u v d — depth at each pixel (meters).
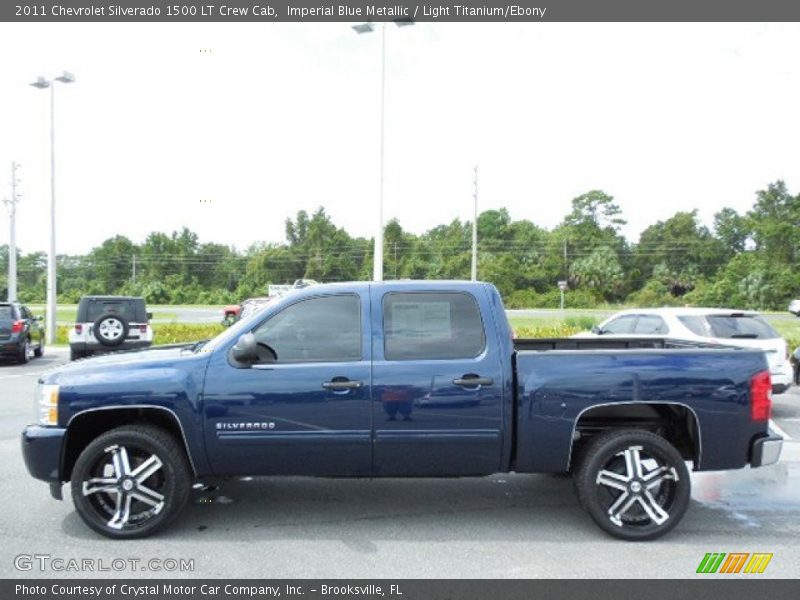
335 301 5.11
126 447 4.96
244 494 6.07
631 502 4.95
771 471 7.03
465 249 78.12
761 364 5.03
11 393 12.45
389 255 77.06
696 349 5.09
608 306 70.25
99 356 5.65
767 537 5.05
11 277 32.44
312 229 80.75
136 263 86.31
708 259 78.88
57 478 4.93
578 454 5.19
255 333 5.05
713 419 4.94
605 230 83.44
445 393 4.90
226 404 4.88
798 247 69.88
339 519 5.41
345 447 4.92
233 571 4.41
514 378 4.96
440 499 5.96
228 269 85.56
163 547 4.81
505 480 6.57
